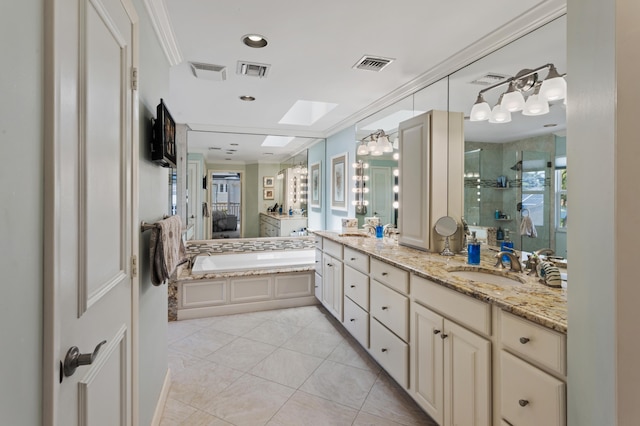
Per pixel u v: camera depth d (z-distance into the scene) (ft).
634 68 2.41
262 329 10.18
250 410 6.26
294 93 9.80
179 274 11.68
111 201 3.45
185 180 13.87
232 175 15.43
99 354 3.12
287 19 5.88
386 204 11.19
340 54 7.26
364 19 5.88
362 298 8.32
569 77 3.28
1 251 1.67
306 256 15.08
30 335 1.95
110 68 3.39
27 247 1.92
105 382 3.29
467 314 4.86
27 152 1.91
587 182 2.94
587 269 2.94
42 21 2.07
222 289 11.51
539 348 3.73
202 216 14.84
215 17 5.81
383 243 9.55
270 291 12.10
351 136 13.43
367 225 11.91
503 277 5.93
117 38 3.59
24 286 1.89
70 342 2.48
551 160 5.86
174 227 5.76
